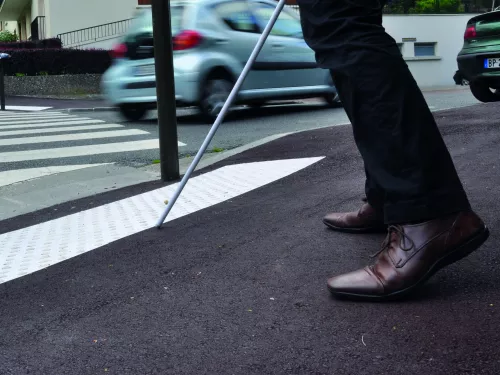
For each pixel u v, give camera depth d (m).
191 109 11.13
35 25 24.78
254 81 9.27
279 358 1.80
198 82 8.70
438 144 2.12
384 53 2.10
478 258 2.53
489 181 3.81
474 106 7.73
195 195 4.14
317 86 10.16
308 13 2.20
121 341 1.98
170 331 2.03
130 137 7.93
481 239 2.17
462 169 4.21
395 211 2.15
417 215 2.12
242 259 2.73
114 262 2.81
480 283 2.28
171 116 4.68
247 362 1.79
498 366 1.68
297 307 2.16
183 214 3.63
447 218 2.14
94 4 23.06
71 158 6.41
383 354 1.79
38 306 2.34
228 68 8.93
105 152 6.74
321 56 2.22
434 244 2.13
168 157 4.73
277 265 2.62
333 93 10.49
